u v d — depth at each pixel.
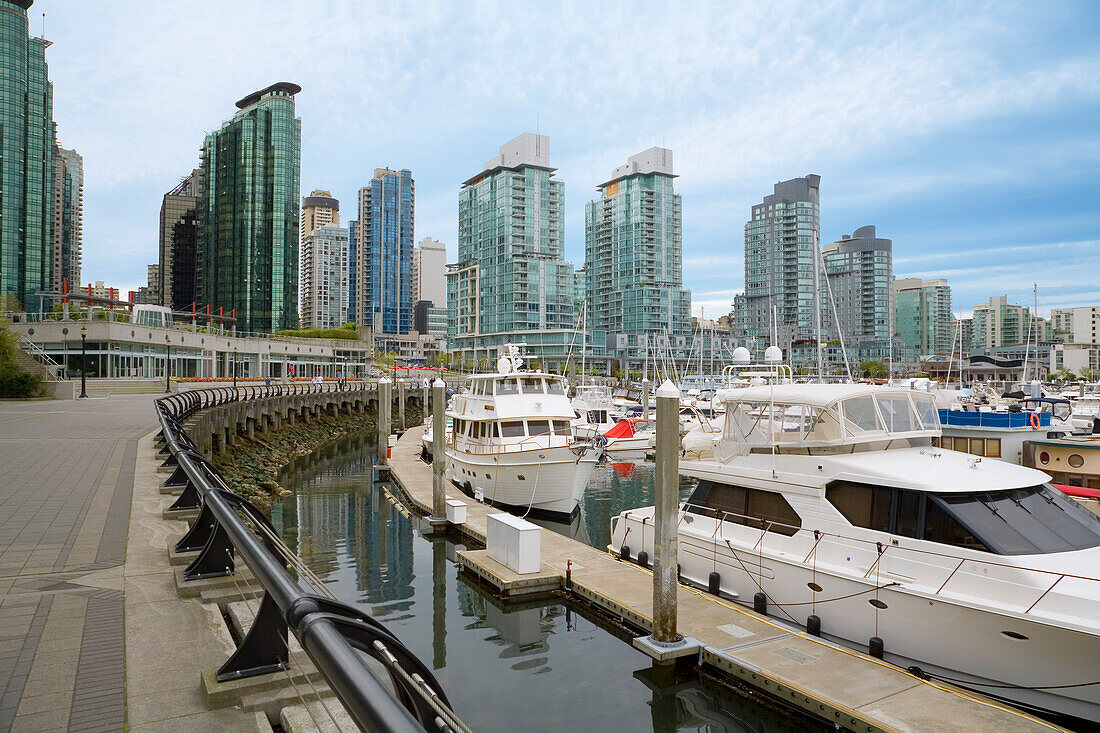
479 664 11.93
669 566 11.46
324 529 22.53
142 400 41.09
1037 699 9.48
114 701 4.35
